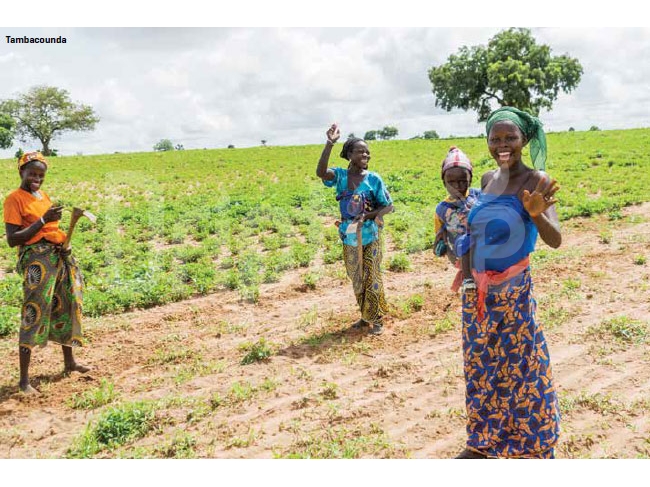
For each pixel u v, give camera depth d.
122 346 7.11
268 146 49.22
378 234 6.94
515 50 60.78
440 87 64.94
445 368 5.86
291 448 4.49
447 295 8.41
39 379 6.10
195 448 4.55
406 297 8.41
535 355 3.61
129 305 8.82
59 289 6.02
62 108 50.34
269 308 8.51
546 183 3.23
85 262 12.05
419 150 37.78
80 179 30.72
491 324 3.60
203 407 5.24
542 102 60.72
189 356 6.65
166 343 7.15
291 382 5.75
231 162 37.16
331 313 7.92
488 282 3.58
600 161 25.28
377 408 5.09
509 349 3.59
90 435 4.72
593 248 10.75
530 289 3.62
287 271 10.86
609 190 17.23
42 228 5.80
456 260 4.05
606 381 5.31
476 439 3.72
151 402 5.36
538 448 3.59
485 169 25.41
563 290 8.04
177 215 18.14
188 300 9.25
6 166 38.81
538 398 3.59
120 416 4.88
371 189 6.84
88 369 6.29
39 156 5.86
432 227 13.55
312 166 33.00
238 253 12.91
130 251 13.55
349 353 6.41
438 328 6.96
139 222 17.86
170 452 4.50
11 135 50.00
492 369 3.63
